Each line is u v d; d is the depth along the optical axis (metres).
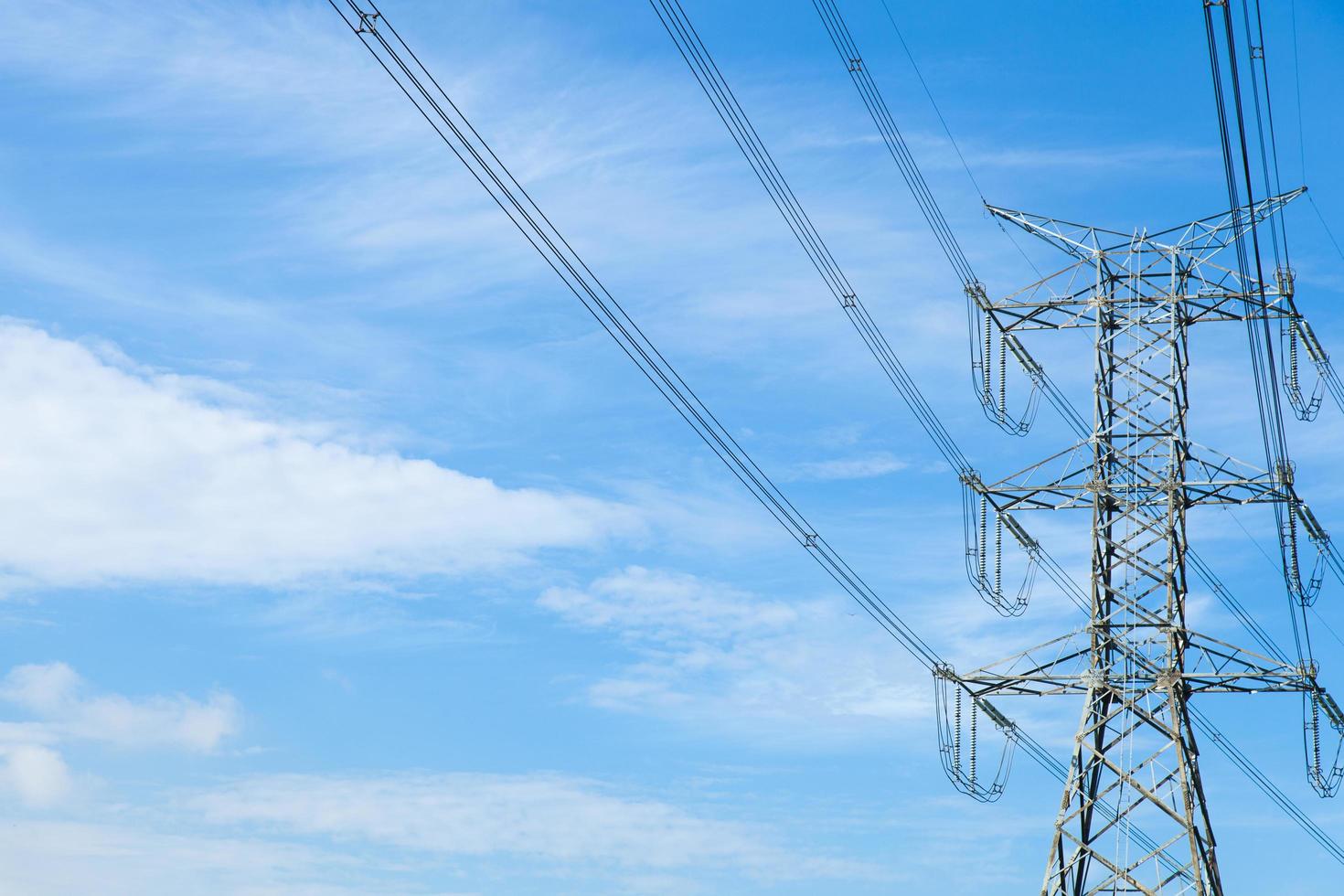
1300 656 42.47
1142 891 41.25
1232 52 29.89
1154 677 43.22
